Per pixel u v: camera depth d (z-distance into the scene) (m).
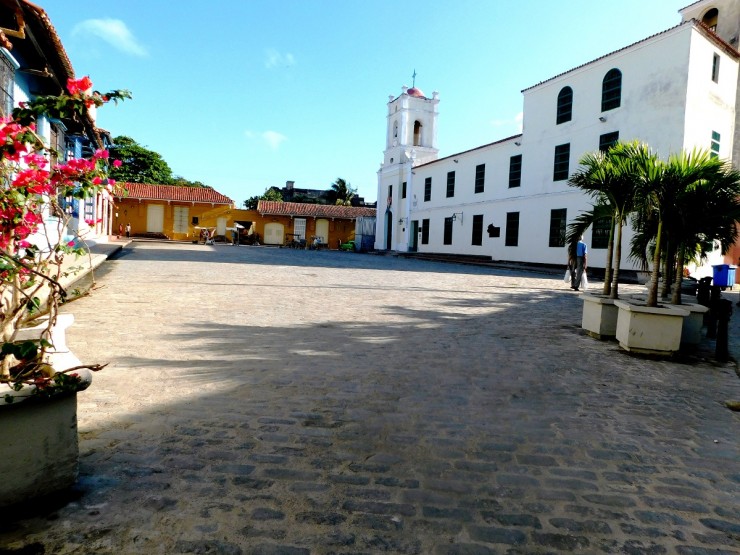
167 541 2.22
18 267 2.49
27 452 2.45
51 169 2.79
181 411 3.77
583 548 2.30
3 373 2.56
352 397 4.24
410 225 39.09
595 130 22.73
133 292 9.84
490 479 2.93
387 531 2.38
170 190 48.47
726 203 6.57
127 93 2.76
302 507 2.55
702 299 9.41
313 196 76.94
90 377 2.60
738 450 3.51
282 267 18.52
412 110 39.81
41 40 8.83
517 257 27.42
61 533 2.25
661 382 5.16
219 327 6.86
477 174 31.06
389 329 7.27
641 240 8.32
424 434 3.54
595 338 7.25
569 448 3.42
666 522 2.56
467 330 7.46
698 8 24.88
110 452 3.05
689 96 19.36
